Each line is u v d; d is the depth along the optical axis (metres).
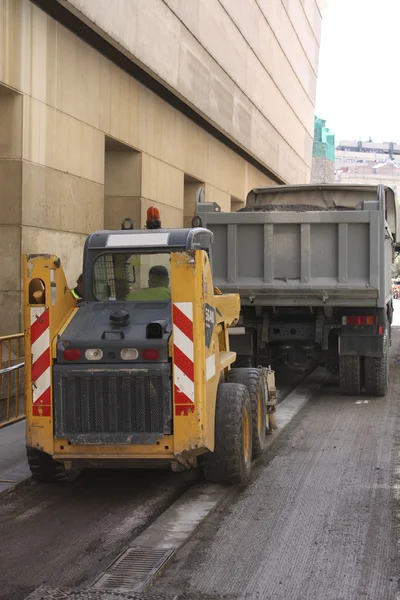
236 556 5.17
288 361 12.58
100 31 13.11
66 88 12.88
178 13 17.16
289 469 7.54
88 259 7.15
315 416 10.44
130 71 15.74
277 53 28.98
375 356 11.59
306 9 34.09
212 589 4.61
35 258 6.30
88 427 6.26
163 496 6.78
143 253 7.09
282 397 12.12
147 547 5.29
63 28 12.70
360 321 11.52
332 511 6.14
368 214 10.82
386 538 5.47
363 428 9.55
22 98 11.42
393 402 11.62
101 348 6.24
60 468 6.93
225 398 6.85
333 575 4.80
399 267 27.95
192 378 6.09
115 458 6.27
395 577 4.76
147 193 16.89
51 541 5.54
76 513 6.25
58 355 6.30
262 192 14.18
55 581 4.75
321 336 11.70
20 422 9.94
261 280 11.22
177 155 19.14
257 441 7.75
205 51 19.58
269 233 11.11
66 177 12.95
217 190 23.33
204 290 6.24
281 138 31.20
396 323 31.19
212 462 6.78
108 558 5.16
